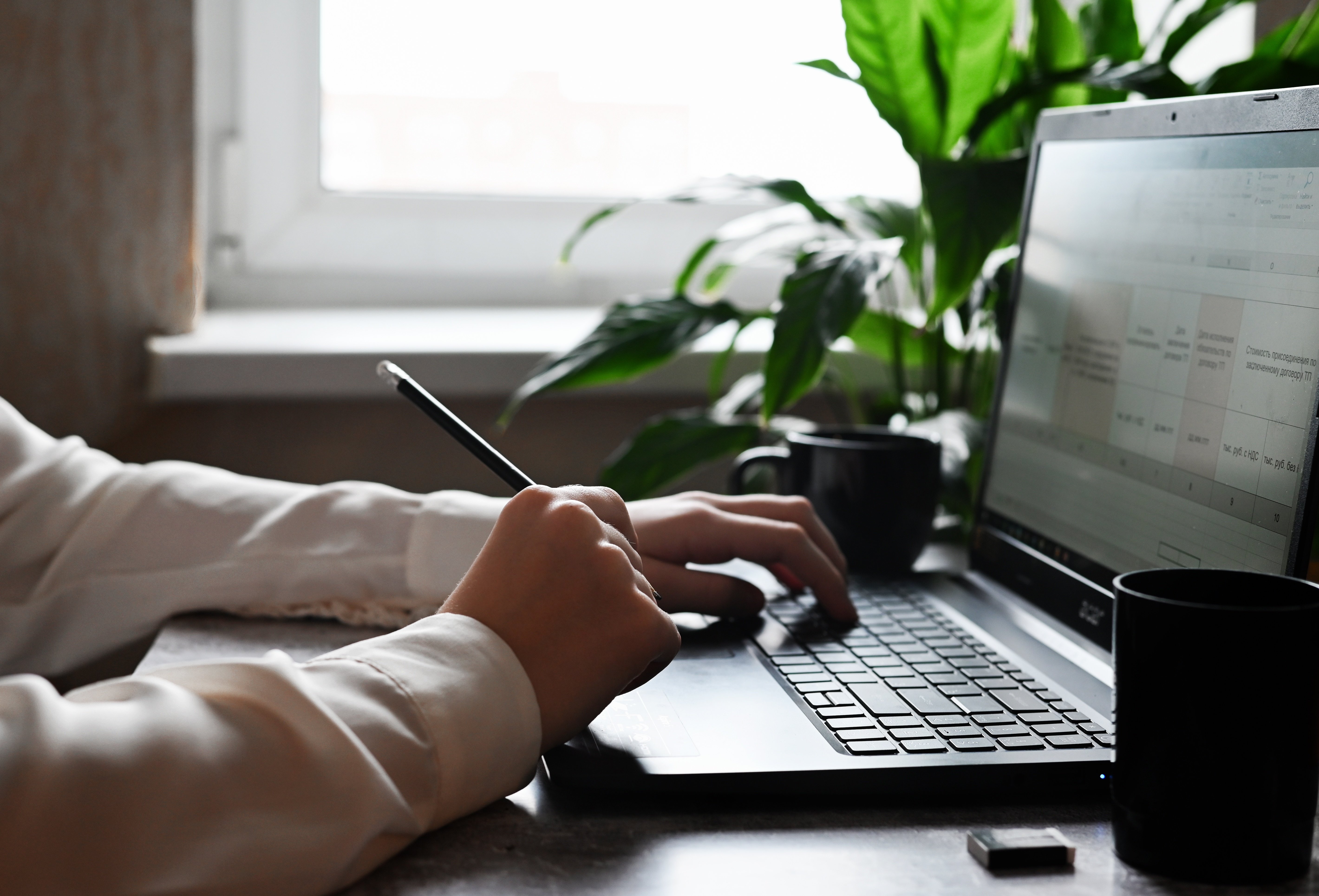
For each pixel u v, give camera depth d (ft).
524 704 1.48
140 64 3.89
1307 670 1.27
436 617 1.55
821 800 1.53
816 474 2.70
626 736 1.62
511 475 1.93
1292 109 1.79
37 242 3.88
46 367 3.94
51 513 2.22
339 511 2.29
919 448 2.68
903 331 3.53
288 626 2.20
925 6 2.94
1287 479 1.70
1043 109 3.36
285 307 4.94
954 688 1.84
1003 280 3.03
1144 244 2.17
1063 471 2.36
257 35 4.71
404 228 4.98
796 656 2.01
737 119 5.15
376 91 4.91
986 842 1.36
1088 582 2.17
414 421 4.32
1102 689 1.87
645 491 3.33
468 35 4.94
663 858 1.36
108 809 1.15
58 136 3.85
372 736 1.34
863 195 3.62
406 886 1.28
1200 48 4.71
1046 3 3.36
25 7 3.76
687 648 2.05
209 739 1.25
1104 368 2.26
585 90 5.07
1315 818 1.34
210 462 4.22
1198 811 1.29
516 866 1.34
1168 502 1.99
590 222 3.55
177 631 2.14
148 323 4.02
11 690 1.22
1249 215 1.87
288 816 1.23
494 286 5.12
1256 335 1.82
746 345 4.47
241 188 4.81
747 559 2.23
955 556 3.06
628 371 3.23
